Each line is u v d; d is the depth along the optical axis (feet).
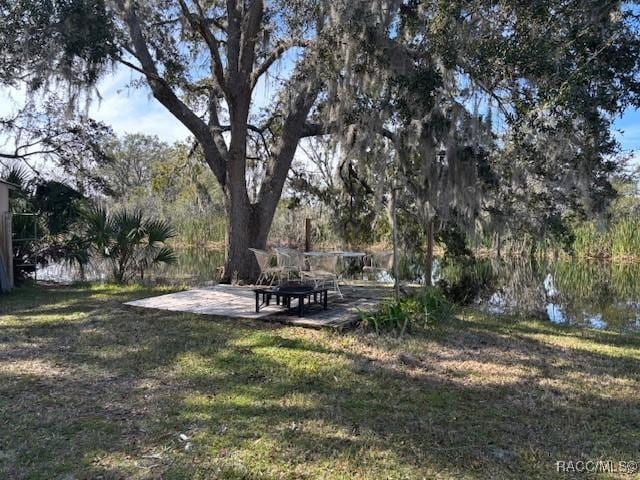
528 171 25.02
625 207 64.85
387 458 9.53
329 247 52.01
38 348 16.44
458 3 20.24
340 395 12.65
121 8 26.40
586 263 58.95
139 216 34.81
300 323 19.57
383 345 17.40
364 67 23.40
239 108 31.63
